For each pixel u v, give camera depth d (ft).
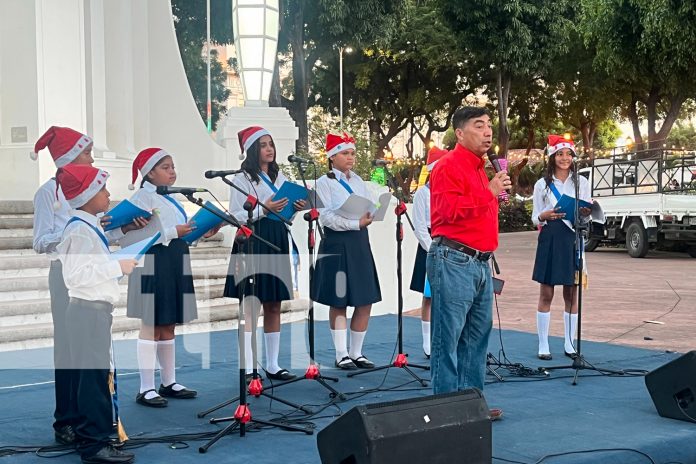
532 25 79.87
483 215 16.02
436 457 12.65
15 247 27.20
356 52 93.76
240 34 33.53
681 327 30.42
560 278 23.53
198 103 65.21
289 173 30.27
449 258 16.07
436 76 97.81
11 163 33.40
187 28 61.62
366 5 65.77
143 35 37.73
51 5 33.60
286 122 33.96
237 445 15.49
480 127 15.87
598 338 28.27
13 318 24.21
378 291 22.63
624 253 65.72
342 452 12.55
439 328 16.19
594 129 109.81
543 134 123.65
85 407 14.25
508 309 35.47
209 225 18.19
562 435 16.08
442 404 12.94
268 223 19.36
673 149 59.11
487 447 13.24
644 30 73.26
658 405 17.60
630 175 62.85
